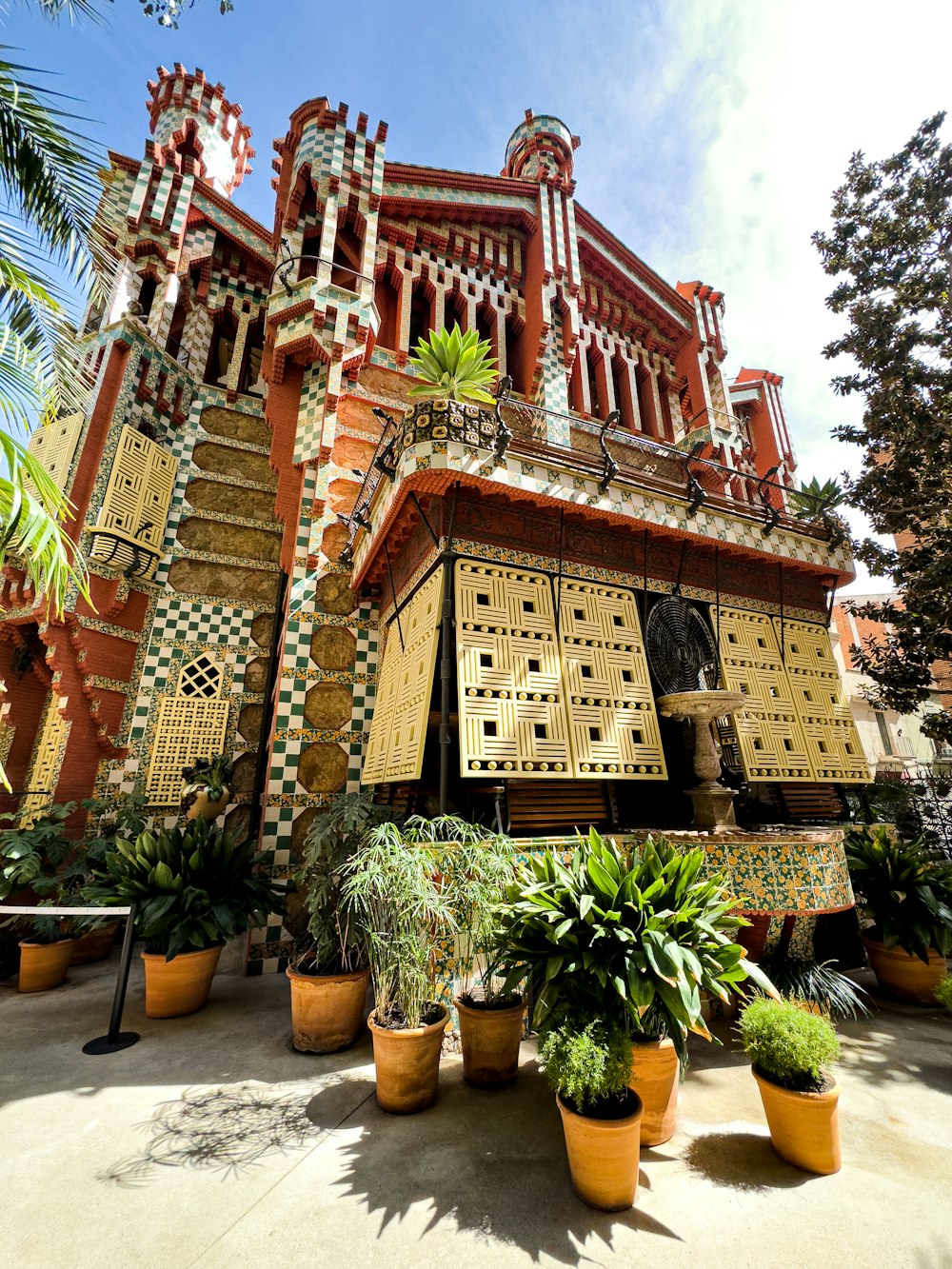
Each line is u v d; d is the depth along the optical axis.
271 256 12.19
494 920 3.93
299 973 4.53
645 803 7.43
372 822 5.43
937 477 9.43
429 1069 3.55
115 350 9.36
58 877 6.41
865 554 10.03
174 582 9.55
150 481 9.33
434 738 7.26
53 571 4.34
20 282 4.51
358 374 9.30
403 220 11.27
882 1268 2.30
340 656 8.00
